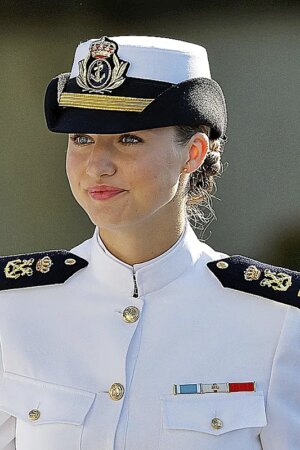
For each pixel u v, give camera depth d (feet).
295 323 29.27
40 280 30.68
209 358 29.12
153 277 29.71
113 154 27.20
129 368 29.04
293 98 54.29
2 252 56.13
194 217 31.96
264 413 28.53
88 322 29.76
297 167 54.85
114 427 28.32
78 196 27.78
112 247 29.76
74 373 29.25
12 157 56.24
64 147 55.77
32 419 28.81
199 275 30.40
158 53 28.04
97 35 53.88
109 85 27.55
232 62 53.78
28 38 54.44
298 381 29.01
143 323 29.53
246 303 29.81
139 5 53.42
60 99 27.84
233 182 55.01
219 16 53.31
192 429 28.27
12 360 29.73
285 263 55.31
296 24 53.21
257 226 55.31
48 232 56.24
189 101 27.91
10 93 55.16
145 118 27.14
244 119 54.44
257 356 29.09
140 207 27.48
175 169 27.99
